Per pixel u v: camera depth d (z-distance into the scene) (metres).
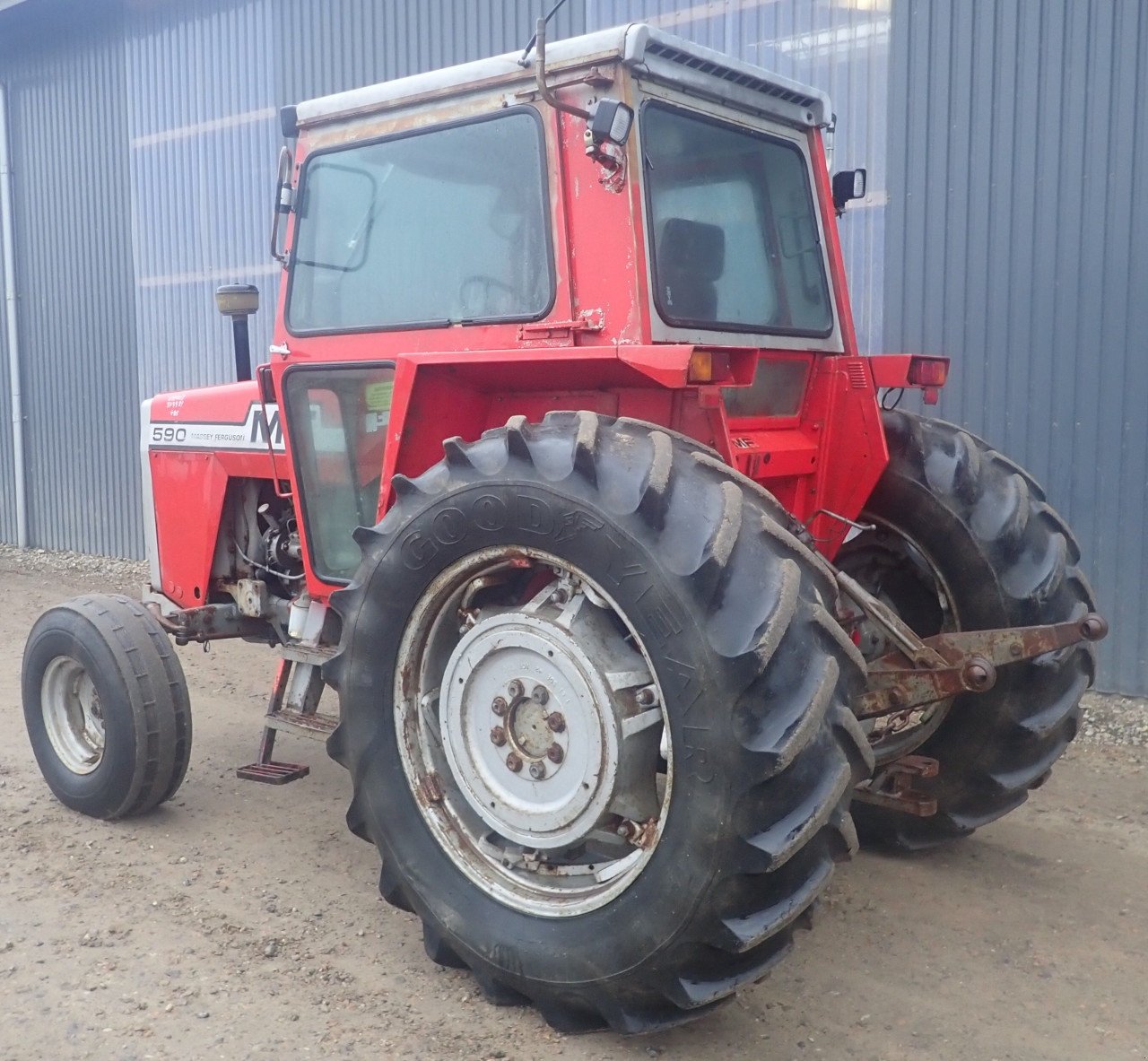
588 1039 2.60
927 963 2.96
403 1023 2.65
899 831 3.58
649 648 2.33
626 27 2.74
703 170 3.10
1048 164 5.36
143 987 2.80
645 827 2.45
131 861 3.57
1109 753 4.73
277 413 3.96
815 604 2.34
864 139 5.90
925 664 2.74
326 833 3.82
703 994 2.36
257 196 8.86
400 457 3.05
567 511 2.45
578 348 2.61
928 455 3.41
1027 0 5.34
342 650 2.89
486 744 2.73
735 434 3.12
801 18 6.05
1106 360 5.29
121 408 10.00
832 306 3.55
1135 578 5.29
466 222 3.14
